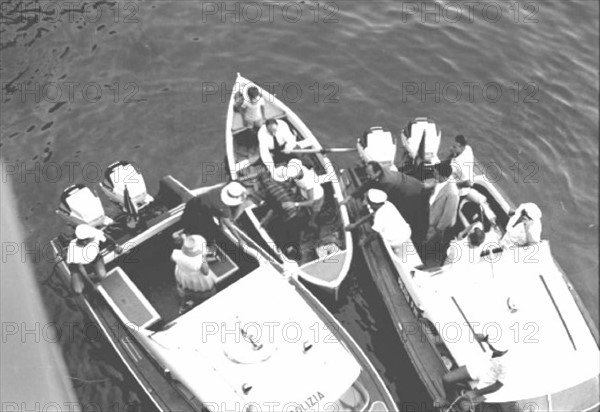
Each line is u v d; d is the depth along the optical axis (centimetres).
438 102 1448
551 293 1030
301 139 1317
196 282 1023
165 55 1501
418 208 1141
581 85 1487
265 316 978
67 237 1180
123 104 1414
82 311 1123
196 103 1424
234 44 1528
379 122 1414
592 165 1353
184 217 1077
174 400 979
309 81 1477
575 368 960
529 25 1605
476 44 1558
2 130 1362
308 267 1124
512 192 1308
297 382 922
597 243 1233
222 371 939
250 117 1291
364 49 1536
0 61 1466
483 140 1391
